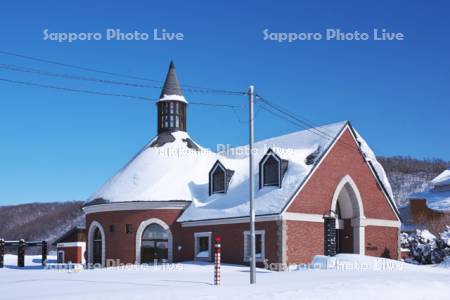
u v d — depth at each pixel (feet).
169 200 130.93
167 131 156.04
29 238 541.75
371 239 123.03
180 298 48.42
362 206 121.70
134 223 131.54
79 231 193.06
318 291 52.70
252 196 74.28
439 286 59.72
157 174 139.03
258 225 111.14
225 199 125.49
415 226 183.01
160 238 130.72
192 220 126.52
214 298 48.24
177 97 157.89
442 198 214.69
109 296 51.55
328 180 116.26
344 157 120.78
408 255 134.00
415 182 428.97
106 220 135.95
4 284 79.61
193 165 145.28
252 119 78.02
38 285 74.64
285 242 105.70
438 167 454.81
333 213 115.65
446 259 113.39
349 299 50.55
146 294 52.08
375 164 140.36
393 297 52.95
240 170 131.85
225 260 118.01
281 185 114.52
